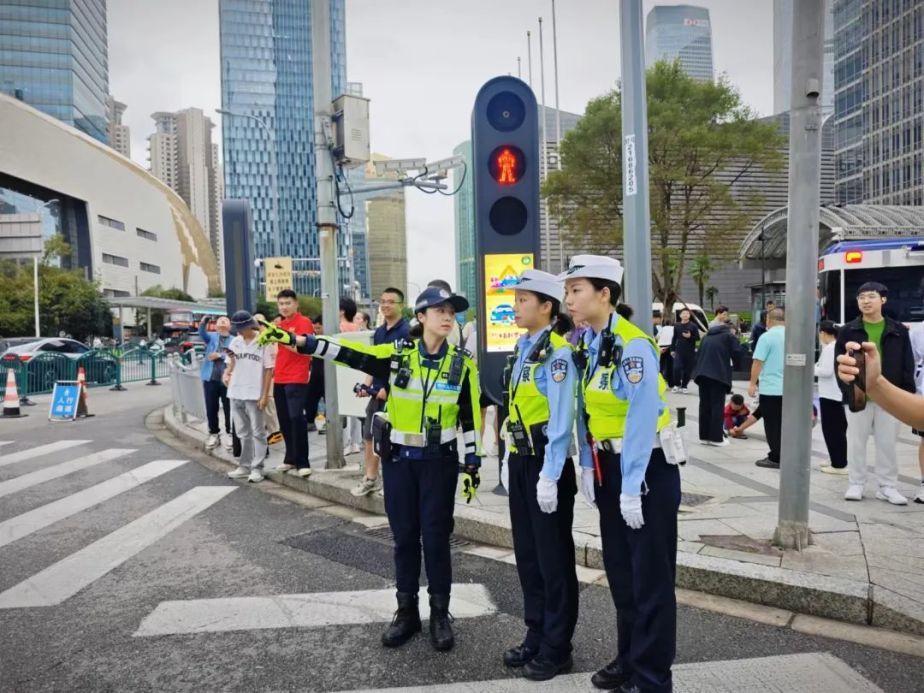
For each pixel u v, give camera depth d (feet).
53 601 13.44
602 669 9.93
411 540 11.74
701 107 89.56
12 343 69.36
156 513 20.10
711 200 93.35
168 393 59.88
